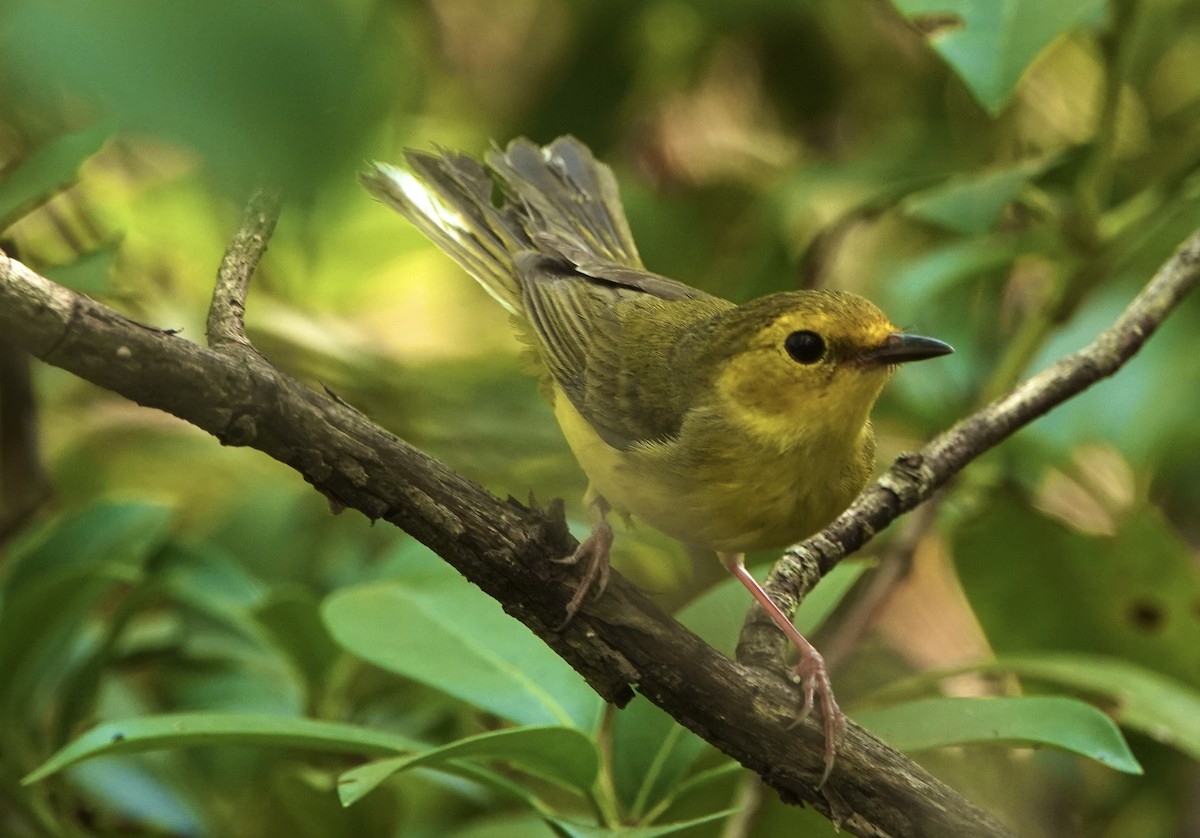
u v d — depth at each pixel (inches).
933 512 100.6
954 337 102.1
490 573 96.5
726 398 98.5
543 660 97.9
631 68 103.8
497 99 103.8
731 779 99.2
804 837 99.7
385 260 102.4
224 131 43.3
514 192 100.7
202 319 101.7
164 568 99.8
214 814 99.8
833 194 103.1
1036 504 101.6
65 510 102.7
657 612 96.7
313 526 102.2
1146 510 100.7
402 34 82.8
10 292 95.2
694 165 104.9
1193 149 100.4
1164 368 101.5
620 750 97.7
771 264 102.1
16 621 98.9
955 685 104.2
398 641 97.9
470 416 102.2
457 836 99.5
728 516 98.6
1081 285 100.4
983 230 99.6
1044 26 97.0
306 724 97.0
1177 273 98.7
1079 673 98.8
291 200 44.2
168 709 100.3
